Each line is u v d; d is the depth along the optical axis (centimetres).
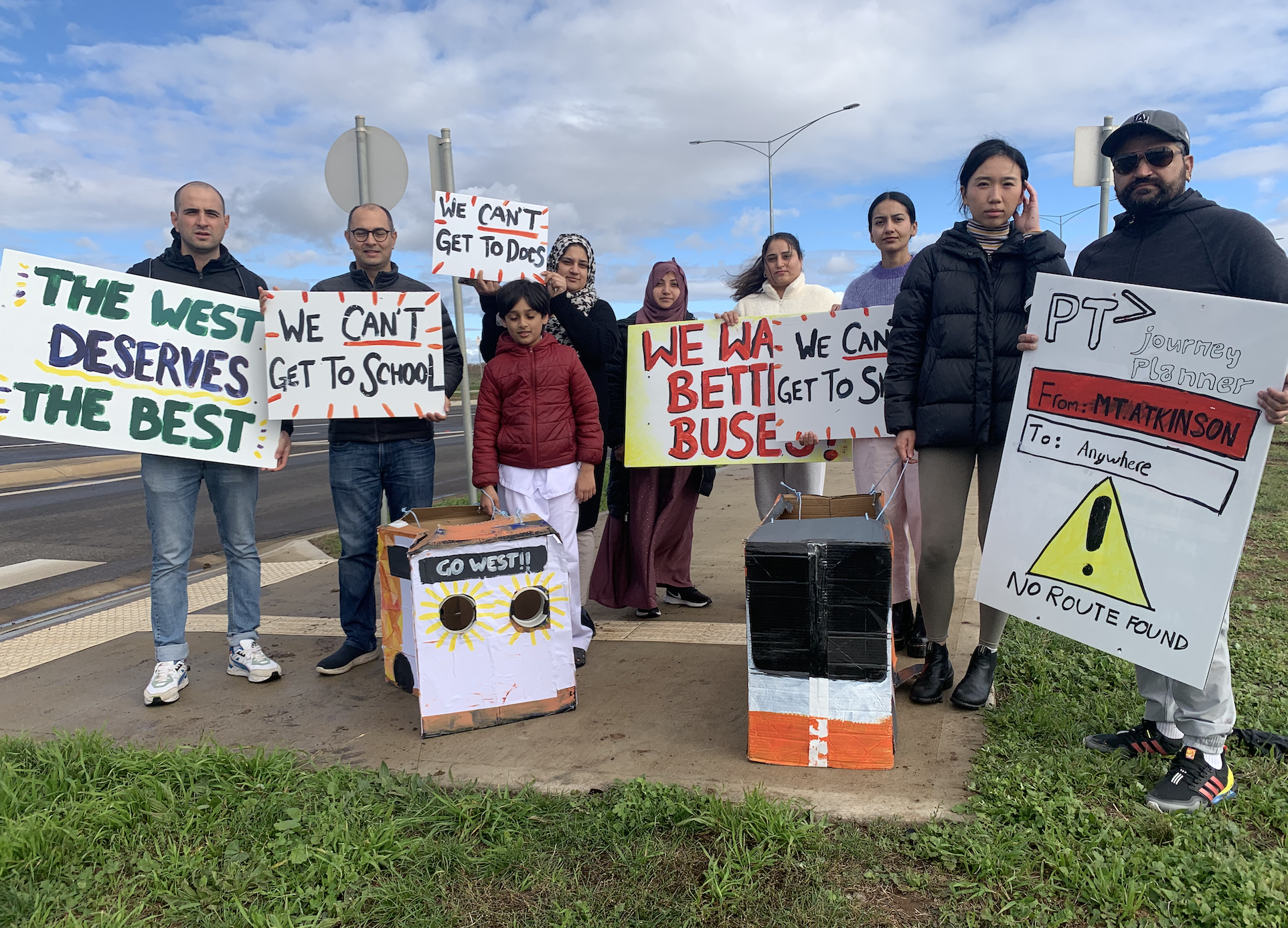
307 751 308
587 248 433
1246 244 252
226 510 380
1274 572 519
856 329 404
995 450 324
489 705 323
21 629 483
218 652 425
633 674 378
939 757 284
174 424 361
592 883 222
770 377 423
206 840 244
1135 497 268
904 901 211
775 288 455
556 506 382
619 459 462
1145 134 262
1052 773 262
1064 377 282
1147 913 203
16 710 357
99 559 707
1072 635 279
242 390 375
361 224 384
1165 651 259
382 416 380
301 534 809
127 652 429
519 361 374
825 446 424
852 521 307
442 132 552
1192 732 254
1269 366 242
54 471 1305
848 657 274
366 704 354
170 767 275
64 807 254
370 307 376
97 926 207
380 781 271
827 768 279
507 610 322
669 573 473
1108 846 225
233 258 387
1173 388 260
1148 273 268
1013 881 213
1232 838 229
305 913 213
